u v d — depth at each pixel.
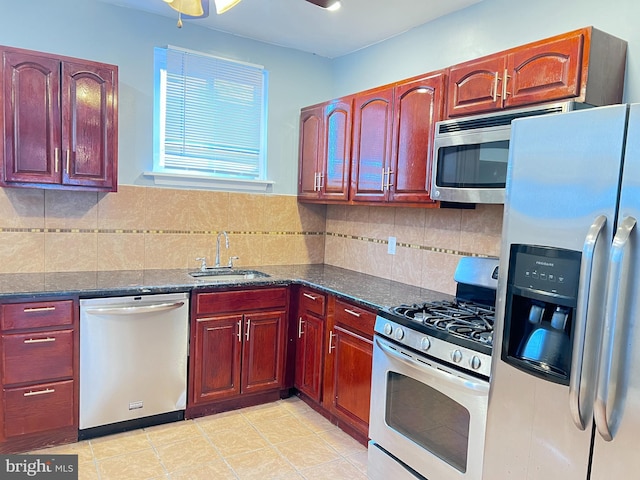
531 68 2.03
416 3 2.71
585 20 2.18
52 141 2.56
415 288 2.98
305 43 3.51
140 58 3.07
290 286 3.16
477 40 2.68
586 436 1.42
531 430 1.58
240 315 2.97
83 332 2.49
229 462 2.44
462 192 2.29
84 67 2.61
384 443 2.27
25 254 2.81
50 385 2.44
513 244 1.64
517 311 1.63
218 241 3.41
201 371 2.87
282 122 3.66
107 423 2.63
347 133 3.15
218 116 3.41
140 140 3.12
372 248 3.43
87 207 2.97
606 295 1.34
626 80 2.04
